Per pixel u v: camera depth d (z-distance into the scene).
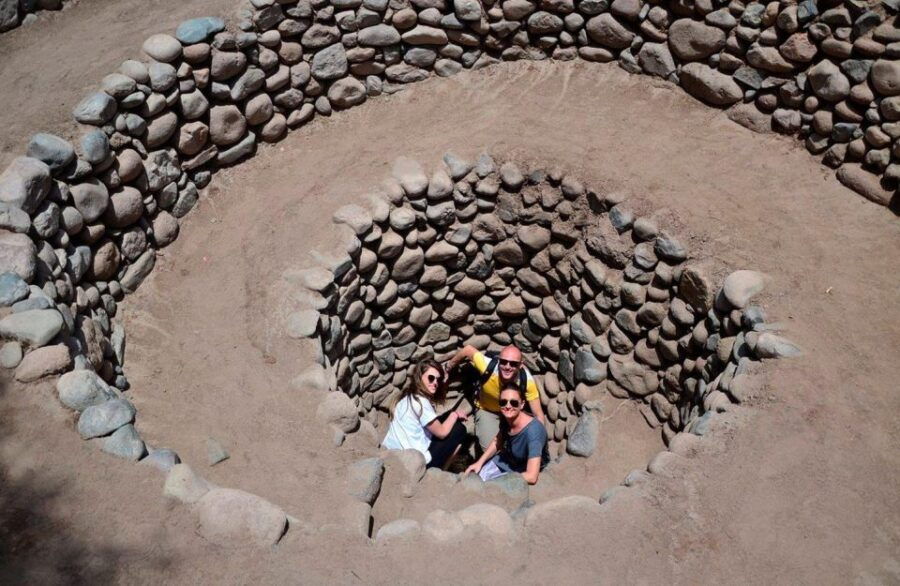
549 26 7.78
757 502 4.79
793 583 4.44
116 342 6.30
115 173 6.46
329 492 5.02
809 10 6.64
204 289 6.78
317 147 7.77
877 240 6.38
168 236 7.04
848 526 4.68
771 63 6.94
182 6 7.32
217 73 7.04
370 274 7.34
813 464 4.97
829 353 5.59
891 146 6.48
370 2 7.48
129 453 4.75
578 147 7.36
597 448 6.71
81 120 6.26
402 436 6.82
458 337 8.50
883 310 5.89
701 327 6.41
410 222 7.28
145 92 6.62
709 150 7.21
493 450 6.69
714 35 7.16
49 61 6.92
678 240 6.54
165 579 4.29
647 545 4.59
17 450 4.71
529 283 7.92
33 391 4.93
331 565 4.44
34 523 4.43
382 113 7.98
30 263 5.40
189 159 7.18
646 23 7.49
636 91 7.75
